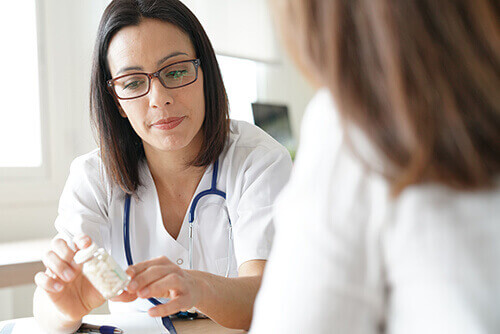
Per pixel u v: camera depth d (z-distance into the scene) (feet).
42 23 6.79
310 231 1.28
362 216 1.25
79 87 7.09
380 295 1.26
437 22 1.13
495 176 1.20
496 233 1.17
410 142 1.16
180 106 3.57
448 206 1.19
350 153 1.25
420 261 1.19
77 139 7.10
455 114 1.14
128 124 3.98
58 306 2.90
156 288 2.70
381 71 1.18
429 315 1.20
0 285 4.64
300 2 1.28
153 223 4.03
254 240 3.57
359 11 1.19
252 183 3.88
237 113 9.43
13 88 6.61
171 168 3.96
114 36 3.62
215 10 8.94
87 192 3.99
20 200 6.57
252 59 9.59
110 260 2.48
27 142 6.73
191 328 3.10
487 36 1.12
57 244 2.96
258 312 1.35
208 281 2.97
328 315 1.25
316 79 1.33
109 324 3.15
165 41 3.55
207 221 4.02
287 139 8.58
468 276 1.17
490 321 1.17
